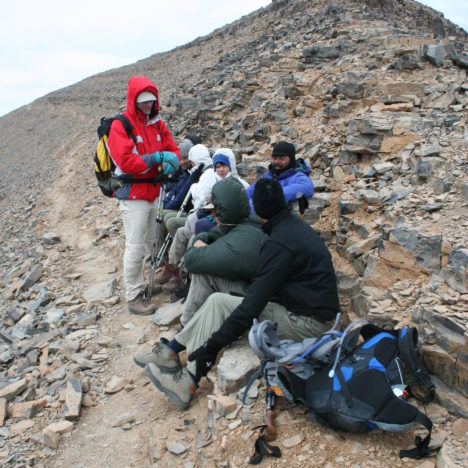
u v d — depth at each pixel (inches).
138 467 136.1
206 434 134.8
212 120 429.4
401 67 283.9
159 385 148.6
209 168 232.8
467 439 109.4
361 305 164.6
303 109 324.8
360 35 392.2
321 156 263.9
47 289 258.7
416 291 148.3
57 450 145.3
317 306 138.1
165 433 143.1
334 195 231.3
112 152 201.3
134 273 213.2
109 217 362.0
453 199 172.2
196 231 187.5
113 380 170.2
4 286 306.3
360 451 113.7
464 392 118.1
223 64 644.1
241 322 136.8
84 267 282.0
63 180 628.1
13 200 718.5
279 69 416.2
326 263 139.3
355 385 115.2
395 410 109.7
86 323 210.4
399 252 161.8
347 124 266.2
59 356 190.1
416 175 198.1
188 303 163.9
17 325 228.2
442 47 281.9
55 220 420.5
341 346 123.8
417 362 120.3
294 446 119.0
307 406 120.8
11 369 192.9
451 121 226.4
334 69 339.0
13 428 154.7
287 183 203.0
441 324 126.0
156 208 226.5
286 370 122.3
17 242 409.1
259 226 165.3
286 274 136.9
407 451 110.0
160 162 205.3
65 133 1343.5
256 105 385.4
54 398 166.9
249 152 327.3
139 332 199.2
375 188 210.2
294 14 851.4
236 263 153.9
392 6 689.0
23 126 1760.6
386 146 227.0
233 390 140.9
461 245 141.9
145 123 214.2
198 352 145.2
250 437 125.2
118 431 149.3
